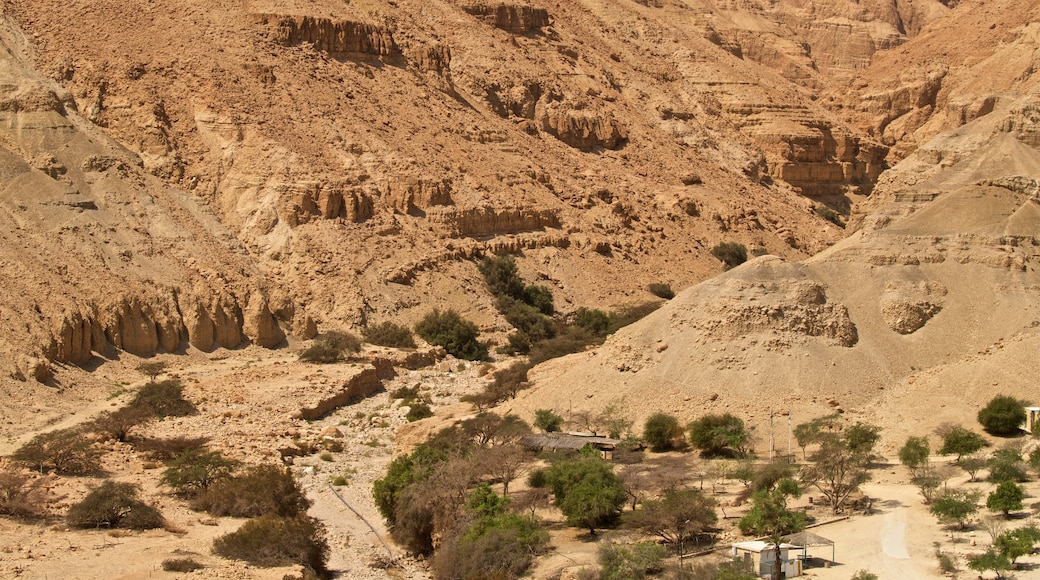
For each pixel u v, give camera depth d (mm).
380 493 67938
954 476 64688
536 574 55875
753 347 75500
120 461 74125
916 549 54906
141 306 96500
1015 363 73250
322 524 65750
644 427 72438
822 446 65250
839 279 80500
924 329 78250
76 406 83812
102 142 114250
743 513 60781
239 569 56625
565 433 72500
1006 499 57875
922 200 96062
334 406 89688
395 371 99750
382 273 112938
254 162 117812
